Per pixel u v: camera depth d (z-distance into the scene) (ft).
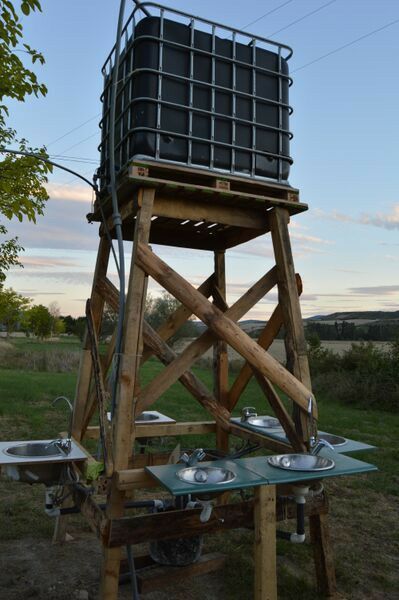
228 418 15.15
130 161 10.87
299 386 11.55
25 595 11.12
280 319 13.32
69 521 15.90
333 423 36.29
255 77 12.60
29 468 11.06
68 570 12.41
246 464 10.09
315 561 11.68
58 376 62.64
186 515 9.68
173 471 9.53
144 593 11.12
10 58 13.39
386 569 13.16
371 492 20.39
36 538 14.48
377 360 52.08
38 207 15.31
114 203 11.14
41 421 32.19
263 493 9.59
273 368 11.45
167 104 11.29
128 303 10.78
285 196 12.92
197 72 11.78
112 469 10.02
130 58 11.91
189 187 11.23
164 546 11.59
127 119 11.78
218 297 16.44
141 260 10.91
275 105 12.91
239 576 12.14
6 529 14.96
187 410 39.70
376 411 44.06
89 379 14.33
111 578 9.43
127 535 9.21
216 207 12.51
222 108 12.09
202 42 11.91
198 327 101.96
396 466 24.40
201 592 11.60
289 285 12.53
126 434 10.28
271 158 12.73
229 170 12.12
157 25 11.31
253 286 12.76
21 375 61.41
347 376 51.78
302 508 10.30
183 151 11.50
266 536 9.53
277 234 12.80
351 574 12.66
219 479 9.23
